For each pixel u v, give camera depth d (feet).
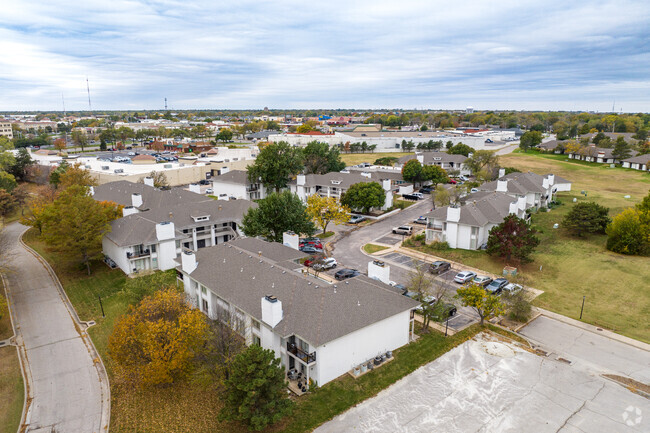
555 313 150.30
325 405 101.76
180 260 162.20
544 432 93.81
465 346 128.36
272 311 109.70
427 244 222.69
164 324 108.06
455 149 503.61
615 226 207.21
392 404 102.53
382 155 586.86
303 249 210.79
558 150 536.01
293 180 339.36
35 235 245.45
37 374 117.91
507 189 273.13
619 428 95.20
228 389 96.78
